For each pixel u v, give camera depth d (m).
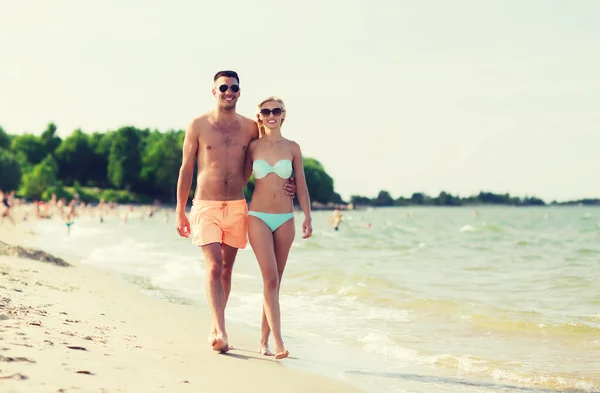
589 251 28.14
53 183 109.00
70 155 131.38
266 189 6.09
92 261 18.17
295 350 7.11
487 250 29.30
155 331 6.83
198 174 6.28
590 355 7.21
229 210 6.16
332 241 36.22
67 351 4.83
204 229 6.09
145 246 25.92
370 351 7.29
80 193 113.56
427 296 11.88
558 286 14.27
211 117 6.27
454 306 10.53
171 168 127.38
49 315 6.54
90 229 43.66
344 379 5.57
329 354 6.97
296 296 12.09
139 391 4.04
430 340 8.09
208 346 6.23
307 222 6.22
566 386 5.83
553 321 9.27
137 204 121.62
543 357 7.11
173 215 85.38
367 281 14.03
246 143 6.28
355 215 126.06
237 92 6.20
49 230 38.75
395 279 15.41
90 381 4.08
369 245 31.98
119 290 10.93
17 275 9.90
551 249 29.83
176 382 4.45
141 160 130.75
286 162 6.10
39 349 4.73
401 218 105.44
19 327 5.48
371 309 10.57
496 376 6.20
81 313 7.16
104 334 5.97
